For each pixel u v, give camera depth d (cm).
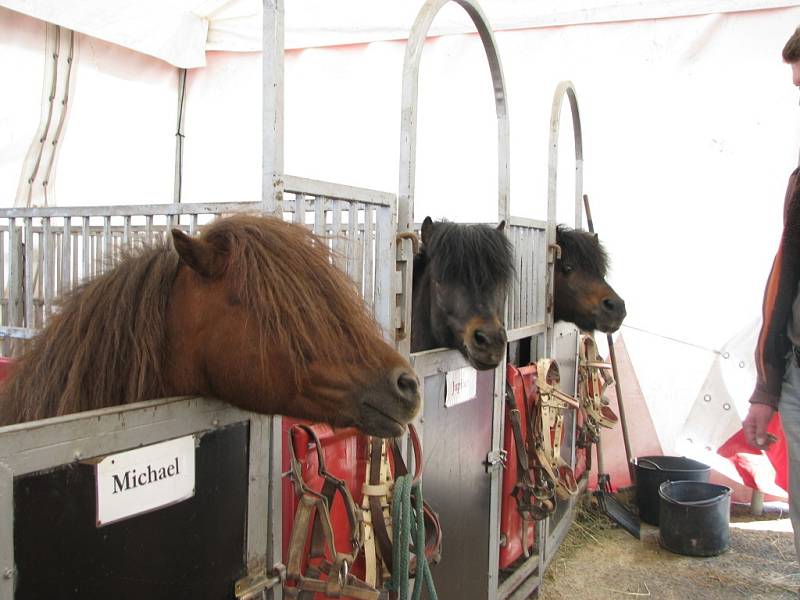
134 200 457
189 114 488
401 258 175
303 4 452
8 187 379
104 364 111
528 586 268
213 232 112
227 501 115
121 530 94
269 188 124
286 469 145
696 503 321
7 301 278
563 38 408
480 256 211
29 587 82
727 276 377
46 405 113
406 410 111
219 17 464
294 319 104
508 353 279
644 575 302
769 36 362
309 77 466
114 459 92
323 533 130
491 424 227
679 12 375
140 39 421
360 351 109
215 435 111
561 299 325
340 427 110
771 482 371
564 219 427
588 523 363
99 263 138
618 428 405
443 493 195
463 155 435
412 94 180
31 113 384
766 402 174
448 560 199
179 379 109
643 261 397
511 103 424
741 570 306
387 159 446
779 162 362
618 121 399
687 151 384
